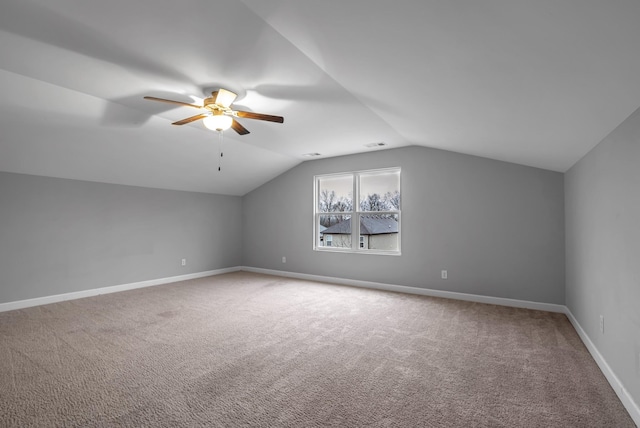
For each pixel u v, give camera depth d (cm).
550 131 257
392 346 285
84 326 333
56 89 281
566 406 194
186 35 199
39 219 416
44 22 187
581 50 137
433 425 176
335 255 566
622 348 203
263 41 202
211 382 221
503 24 133
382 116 349
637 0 98
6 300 388
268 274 647
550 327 335
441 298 456
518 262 414
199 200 613
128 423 176
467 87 213
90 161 417
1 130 321
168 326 335
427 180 479
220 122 298
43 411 186
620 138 206
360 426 175
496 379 226
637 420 176
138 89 284
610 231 226
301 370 239
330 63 225
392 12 146
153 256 540
